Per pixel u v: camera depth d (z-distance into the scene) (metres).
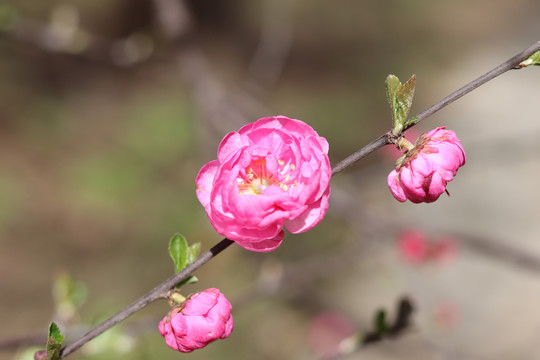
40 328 7.03
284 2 5.41
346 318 6.62
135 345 2.98
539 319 7.02
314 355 6.38
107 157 8.68
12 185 8.27
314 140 1.78
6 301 7.30
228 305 1.79
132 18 10.32
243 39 11.05
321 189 1.71
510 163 8.26
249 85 5.21
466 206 8.29
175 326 1.75
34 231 8.05
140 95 9.46
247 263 6.96
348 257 4.64
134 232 7.97
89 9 10.12
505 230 7.98
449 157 1.75
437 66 11.16
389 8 11.96
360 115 9.80
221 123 4.55
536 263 4.04
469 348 6.74
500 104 10.23
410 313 2.71
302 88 10.22
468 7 12.58
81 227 8.13
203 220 5.68
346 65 10.70
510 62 1.77
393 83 1.78
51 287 7.54
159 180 8.38
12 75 9.31
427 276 7.31
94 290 7.42
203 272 6.80
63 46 4.57
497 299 7.22
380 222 4.60
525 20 12.17
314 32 11.23
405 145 1.80
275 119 1.81
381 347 6.48
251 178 1.82
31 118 9.14
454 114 10.19
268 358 6.82
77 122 9.16
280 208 1.70
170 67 6.63
